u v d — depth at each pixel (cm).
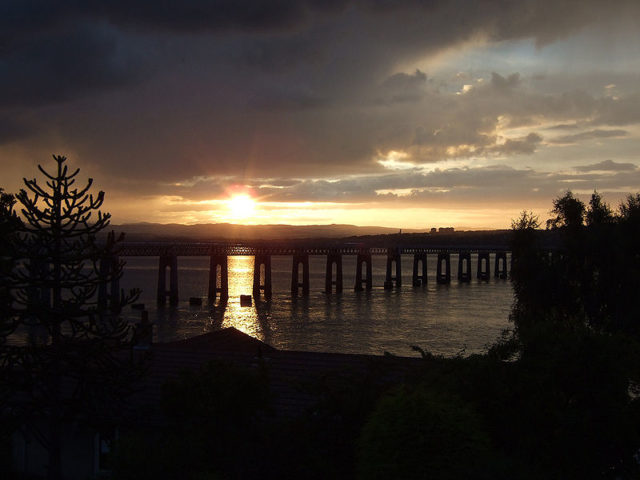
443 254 18925
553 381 1457
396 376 1931
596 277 4481
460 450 1198
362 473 1241
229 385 1698
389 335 7931
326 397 1683
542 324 1595
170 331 8488
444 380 1545
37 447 2388
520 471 1185
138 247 13038
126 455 1566
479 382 1502
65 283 2025
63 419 2033
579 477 1375
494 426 1470
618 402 1408
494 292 15350
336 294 14812
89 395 2033
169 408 1777
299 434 1591
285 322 9369
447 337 7756
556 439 1391
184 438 1652
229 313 10688
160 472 1533
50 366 2009
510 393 1475
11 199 4122
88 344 2011
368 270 16300
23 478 2342
